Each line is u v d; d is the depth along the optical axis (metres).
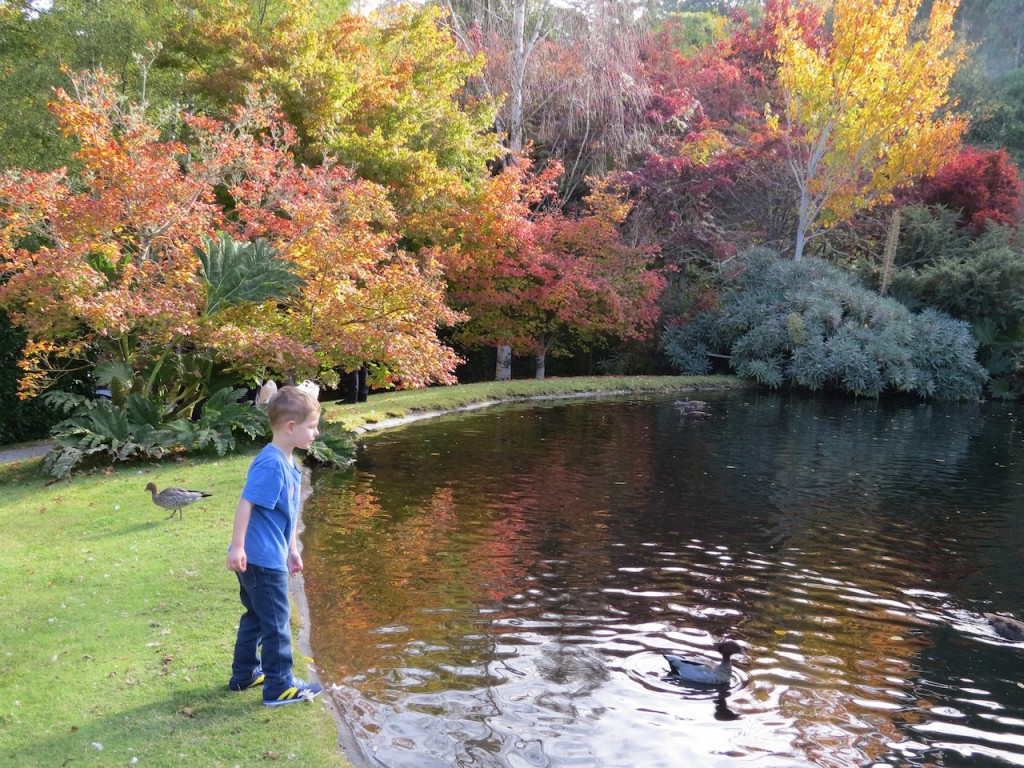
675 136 29.22
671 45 34.88
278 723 3.92
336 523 8.46
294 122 17.58
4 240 10.29
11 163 16.09
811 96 27.91
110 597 5.57
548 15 27.06
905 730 4.61
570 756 4.14
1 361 12.78
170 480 9.40
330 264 12.16
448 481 10.61
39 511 8.07
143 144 11.12
